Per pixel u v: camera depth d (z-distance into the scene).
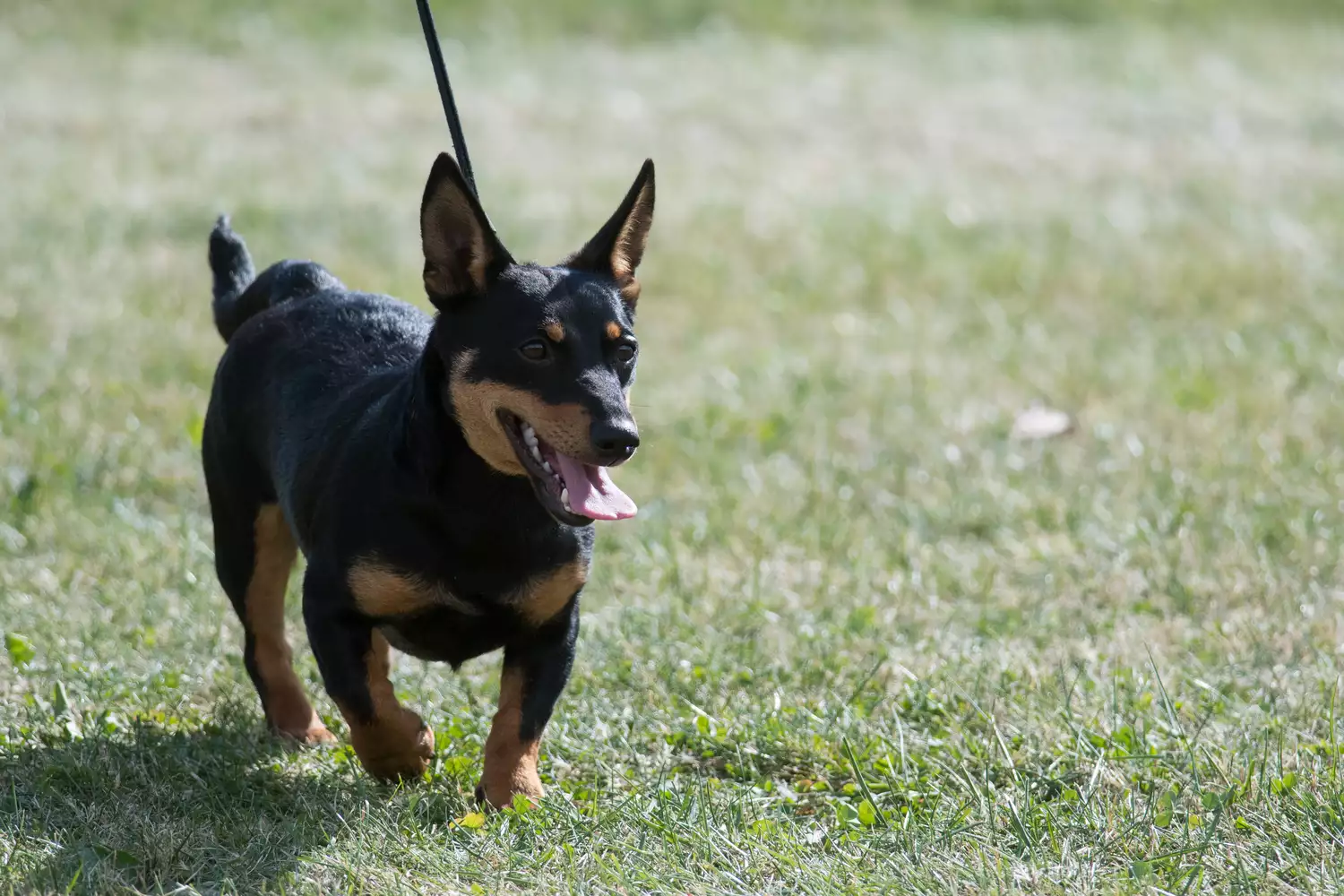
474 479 7.17
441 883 6.68
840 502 12.27
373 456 7.36
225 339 9.59
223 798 7.56
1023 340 17.03
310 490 7.63
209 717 8.68
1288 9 41.09
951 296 18.98
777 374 15.70
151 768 7.81
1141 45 37.41
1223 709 8.54
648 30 36.59
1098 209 23.61
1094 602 10.48
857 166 26.47
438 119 28.22
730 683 9.17
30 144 25.20
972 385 15.45
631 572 10.82
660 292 18.83
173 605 10.04
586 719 8.60
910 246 20.98
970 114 30.56
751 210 23.06
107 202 21.88
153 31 33.78
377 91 30.28
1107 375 15.52
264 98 29.41
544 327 7.06
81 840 6.93
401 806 7.39
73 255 19.16
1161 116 30.56
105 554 10.79
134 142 25.81
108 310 16.98
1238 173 26.14
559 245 20.25
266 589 8.52
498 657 9.58
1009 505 12.16
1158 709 8.52
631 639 9.69
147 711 8.57
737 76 32.97
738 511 12.09
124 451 12.73
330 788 7.63
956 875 6.63
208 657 9.38
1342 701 8.53
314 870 6.77
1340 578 10.59
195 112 28.16
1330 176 26.00
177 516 11.62
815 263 20.25
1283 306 18.20
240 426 8.51
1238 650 9.45
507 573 7.30
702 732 8.41
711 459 13.21
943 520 11.98
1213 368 15.73
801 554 11.34
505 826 7.06
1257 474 12.50
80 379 14.49
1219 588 10.47
